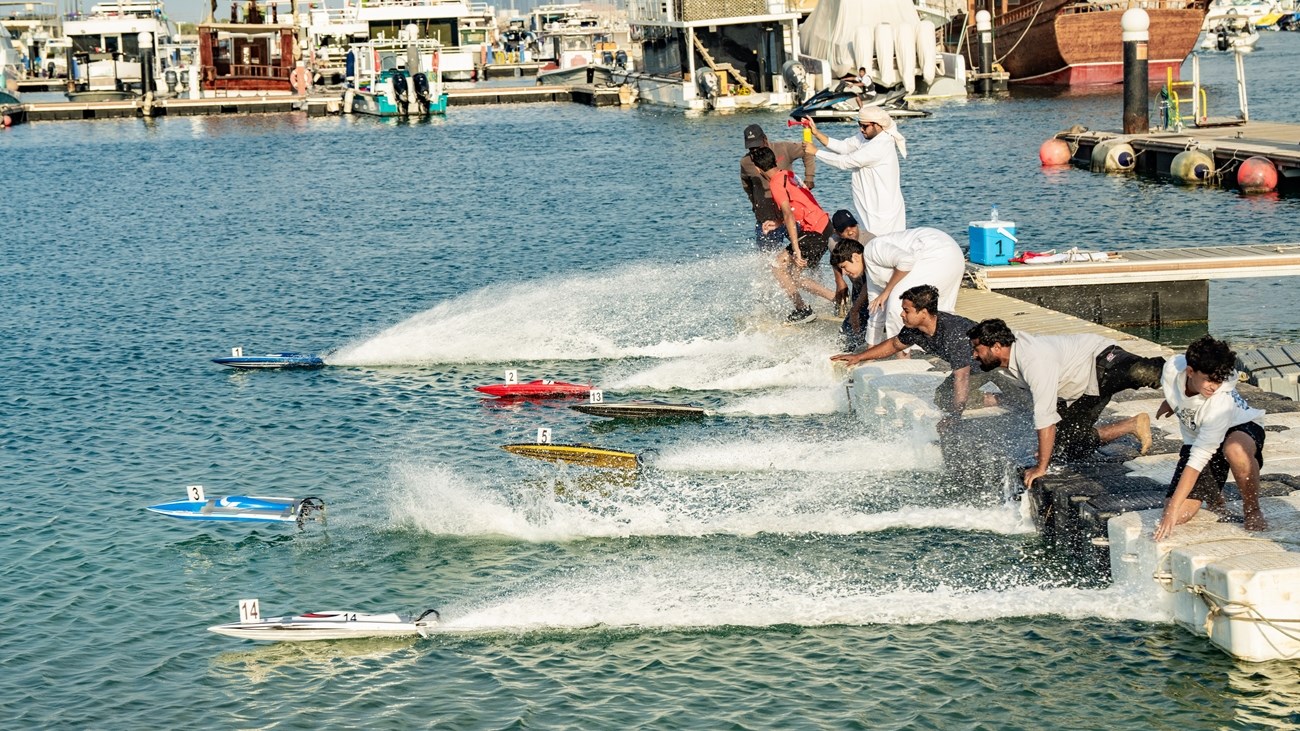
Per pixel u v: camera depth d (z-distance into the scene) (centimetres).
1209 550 2948
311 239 10344
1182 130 12962
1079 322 5153
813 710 2830
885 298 4522
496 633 3238
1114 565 3189
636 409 4950
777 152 5534
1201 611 2952
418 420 5075
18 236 11219
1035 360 3338
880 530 3728
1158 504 3266
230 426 5081
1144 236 8862
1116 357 3384
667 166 14675
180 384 5756
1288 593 2817
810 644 3109
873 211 5219
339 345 6519
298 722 2872
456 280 8244
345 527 3969
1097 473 3531
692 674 3005
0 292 8375
